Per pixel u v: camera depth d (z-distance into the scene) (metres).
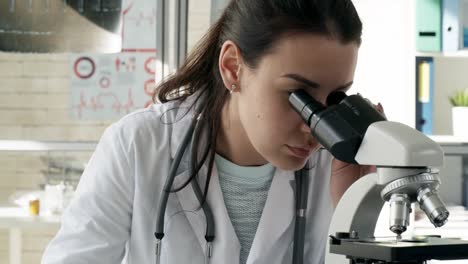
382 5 3.63
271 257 1.53
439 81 3.95
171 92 1.54
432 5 3.56
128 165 1.47
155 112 1.53
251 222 1.52
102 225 1.45
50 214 3.47
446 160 3.81
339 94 1.18
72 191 3.62
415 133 1.04
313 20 1.15
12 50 3.45
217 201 1.49
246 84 1.26
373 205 1.25
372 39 3.63
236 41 1.27
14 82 4.34
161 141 1.49
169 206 1.50
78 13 3.45
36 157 4.43
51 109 4.35
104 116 3.55
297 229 1.50
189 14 4.16
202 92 1.49
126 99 3.53
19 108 4.34
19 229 4.26
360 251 1.06
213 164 1.49
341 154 1.09
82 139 4.32
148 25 3.50
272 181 1.50
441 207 1.04
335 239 1.14
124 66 3.52
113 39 3.46
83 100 3.54
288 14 1.17
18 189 4.44
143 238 1.50
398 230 1.07
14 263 4.23
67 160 4.23
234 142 1.46
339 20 1.16
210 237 1.48
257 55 1.22
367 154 1.06
